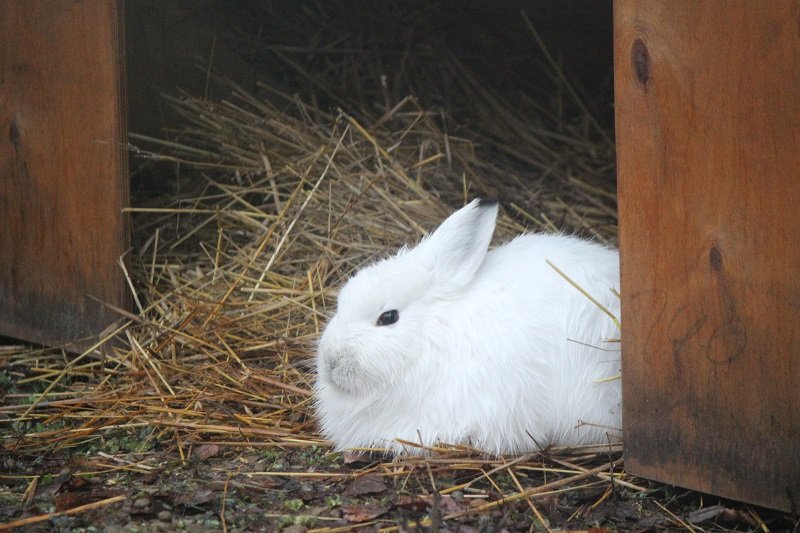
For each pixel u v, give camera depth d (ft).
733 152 4.06
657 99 4.15
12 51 5.32
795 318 4.01
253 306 5.30
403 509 4.21
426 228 5.65
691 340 4.17
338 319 4.52
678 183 4.14
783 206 4.00
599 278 4.54
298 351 5.10
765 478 4.09
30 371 5.17
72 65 5.15
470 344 4.48
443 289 4.52
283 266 5.52
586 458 4.44
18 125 5.33
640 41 4.16
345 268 5.51
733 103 4.04
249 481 4.39
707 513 4.21
